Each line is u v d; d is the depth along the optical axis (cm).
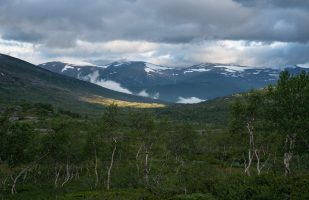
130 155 12600
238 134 9225
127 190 9338
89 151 10812
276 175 6794
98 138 10550
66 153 10719
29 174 12144
